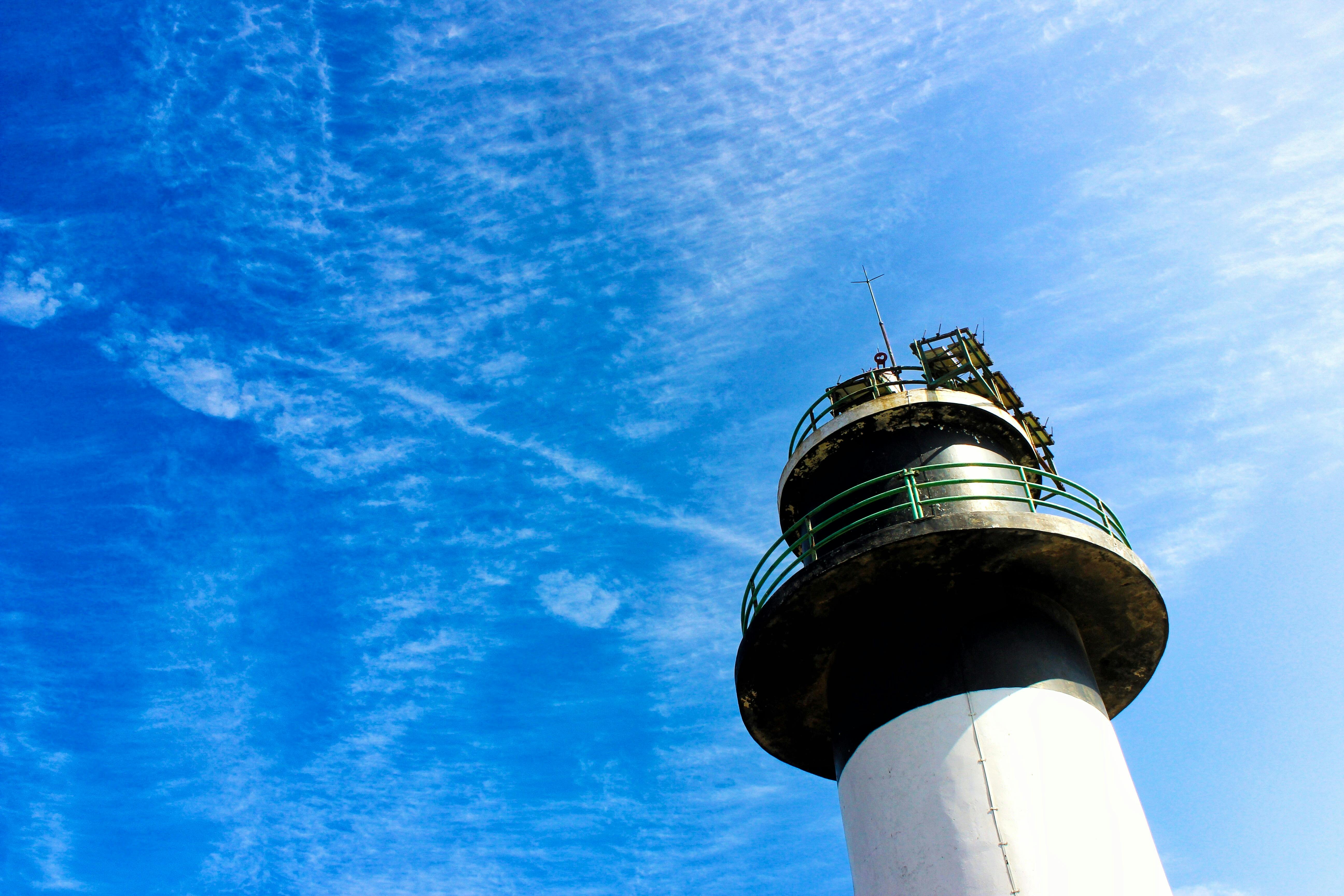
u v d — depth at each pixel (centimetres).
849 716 1681
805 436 2055
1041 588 1733
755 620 1778
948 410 1962
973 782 1488
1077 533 1633
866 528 1852
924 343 2259
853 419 1972
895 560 1658
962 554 1655
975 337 2239
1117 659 1872
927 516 1789
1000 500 1781
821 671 1847
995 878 1398
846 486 1953
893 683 1644
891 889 1466
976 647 1627
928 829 1477
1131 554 1698
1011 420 1988
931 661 1633
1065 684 1605
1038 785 1476
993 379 2241
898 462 1917
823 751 2017
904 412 1962
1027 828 1434
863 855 1541
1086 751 1533
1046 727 1537
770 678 1853
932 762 1531
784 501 2100
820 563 1694
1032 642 1636
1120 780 1539
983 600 1688
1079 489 1809
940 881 1428
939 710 1576
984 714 1548
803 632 1778
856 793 1600
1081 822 1450
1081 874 1400
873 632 1717
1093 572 1692
